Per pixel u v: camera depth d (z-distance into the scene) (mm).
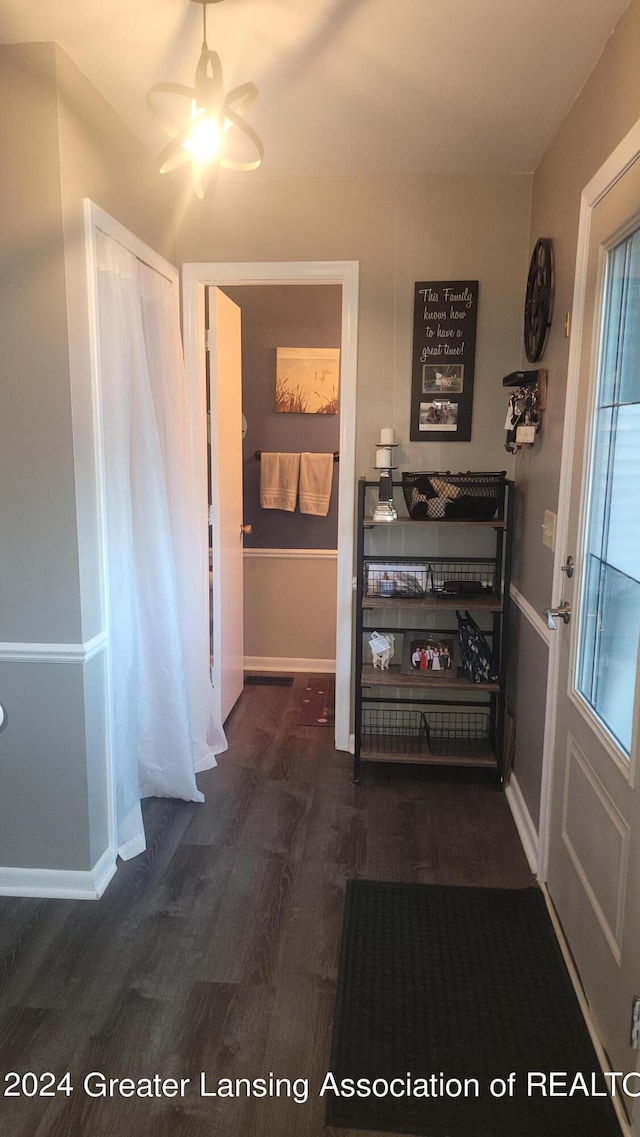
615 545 1749
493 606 2895
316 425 4258
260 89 2189
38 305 1998
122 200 2400
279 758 3273
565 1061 1663
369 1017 1774
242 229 2984
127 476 2365
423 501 2857
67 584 2113
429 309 2975
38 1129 1495
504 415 3020
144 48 1953
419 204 2920
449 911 2180
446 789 2994
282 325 4168
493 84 2135
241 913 2176
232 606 3707
